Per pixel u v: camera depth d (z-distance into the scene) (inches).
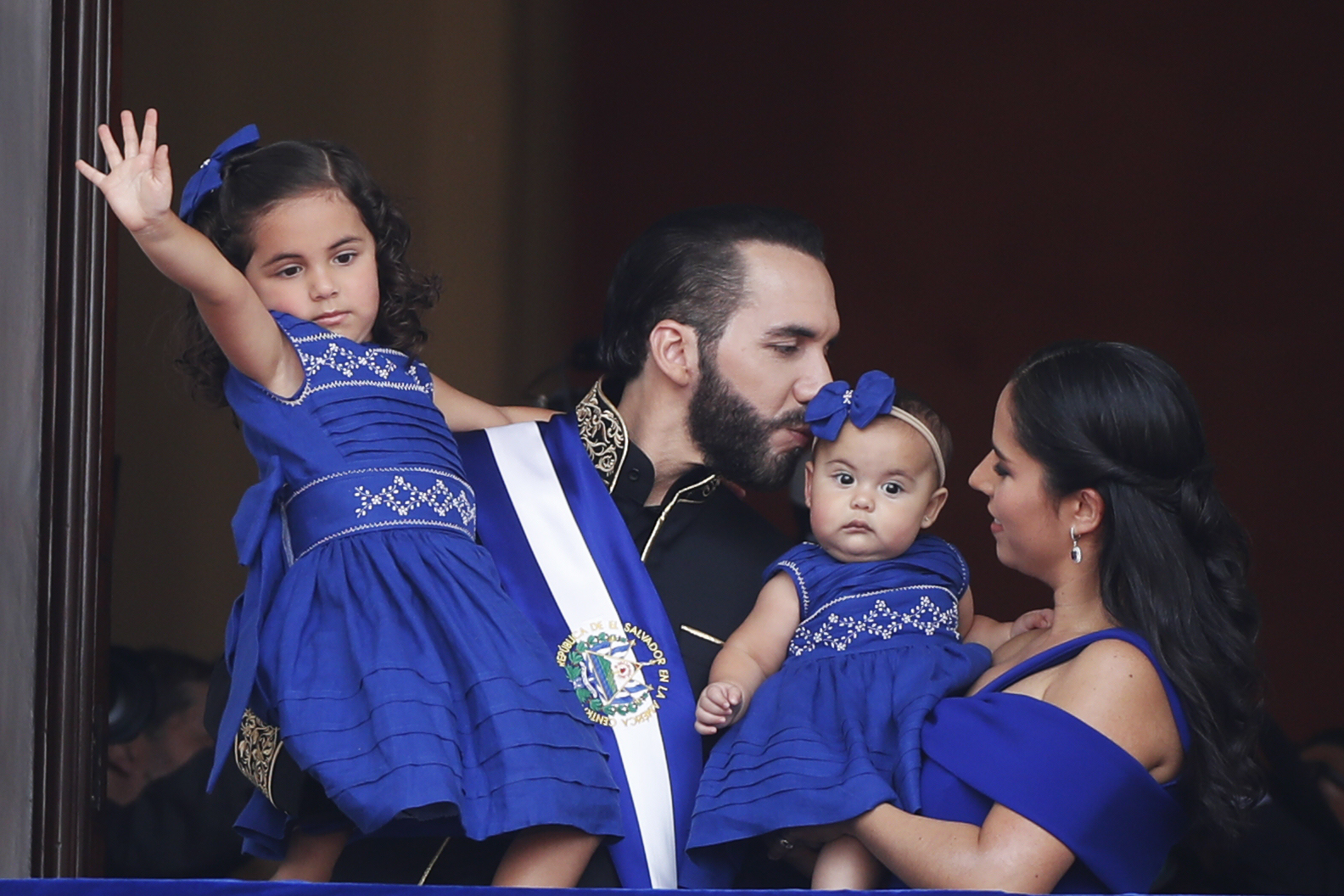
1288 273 665.0
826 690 366.0
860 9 687.1
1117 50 675.4
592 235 692.7
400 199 645.3
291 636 337.1
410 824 355.3
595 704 386.0
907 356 685.3
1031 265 681.6
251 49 624.1
